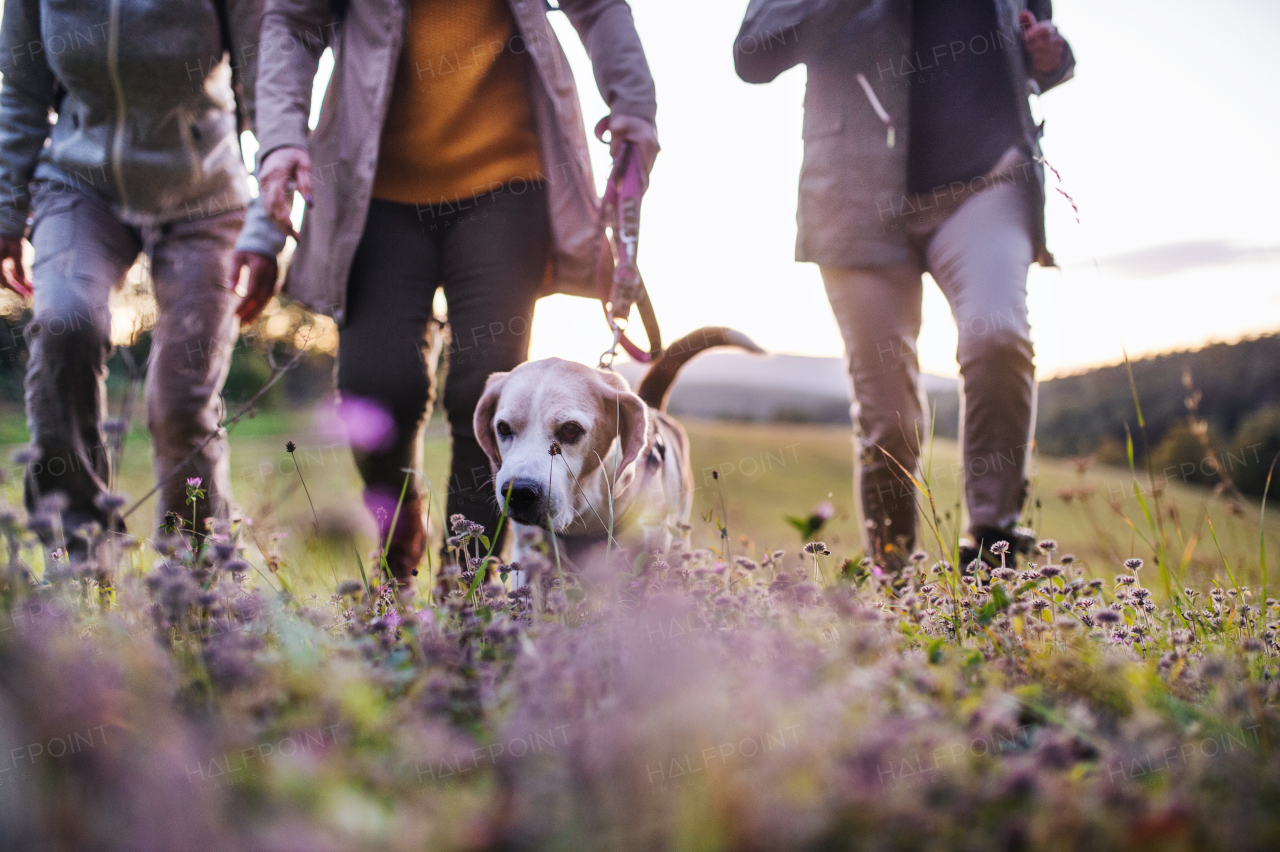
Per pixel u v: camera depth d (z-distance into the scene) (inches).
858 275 141.3
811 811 38.3
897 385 141.3
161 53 124.4
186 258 132.6
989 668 68.8
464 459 131.5
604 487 122.2
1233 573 114.6
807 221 144.6
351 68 130.1
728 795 38.9
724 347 160.1
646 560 122.8
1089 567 123.0
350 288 131.6
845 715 47.8
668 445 138.6
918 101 139.5
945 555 112.8
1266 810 43.2
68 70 122.9
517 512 110.9
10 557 68.2
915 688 57.8
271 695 54.1
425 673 63.4
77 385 118.7
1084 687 62.6
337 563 115.4
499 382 123.2
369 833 39.5
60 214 124.4
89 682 46.9
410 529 129.9
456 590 100.3
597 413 120.2
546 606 87.8
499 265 129.1
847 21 138.8
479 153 134.2
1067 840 38.5
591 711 51.9
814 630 72.7
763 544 118.0
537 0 131.2
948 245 136.3
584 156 137.3
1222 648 82.1
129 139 126.2
